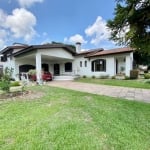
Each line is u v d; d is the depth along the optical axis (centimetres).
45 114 517
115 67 1986
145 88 1171
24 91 991
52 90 1054
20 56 2095
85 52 2288
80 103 656
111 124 445
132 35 610
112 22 644
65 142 349
